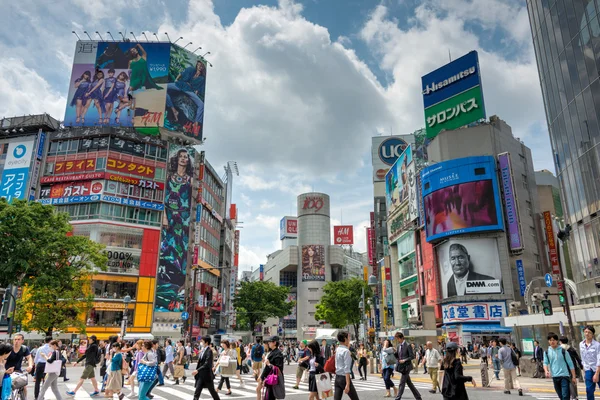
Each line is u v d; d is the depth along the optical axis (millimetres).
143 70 60781
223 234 78250
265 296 74938
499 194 46281
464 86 53312
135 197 54750
